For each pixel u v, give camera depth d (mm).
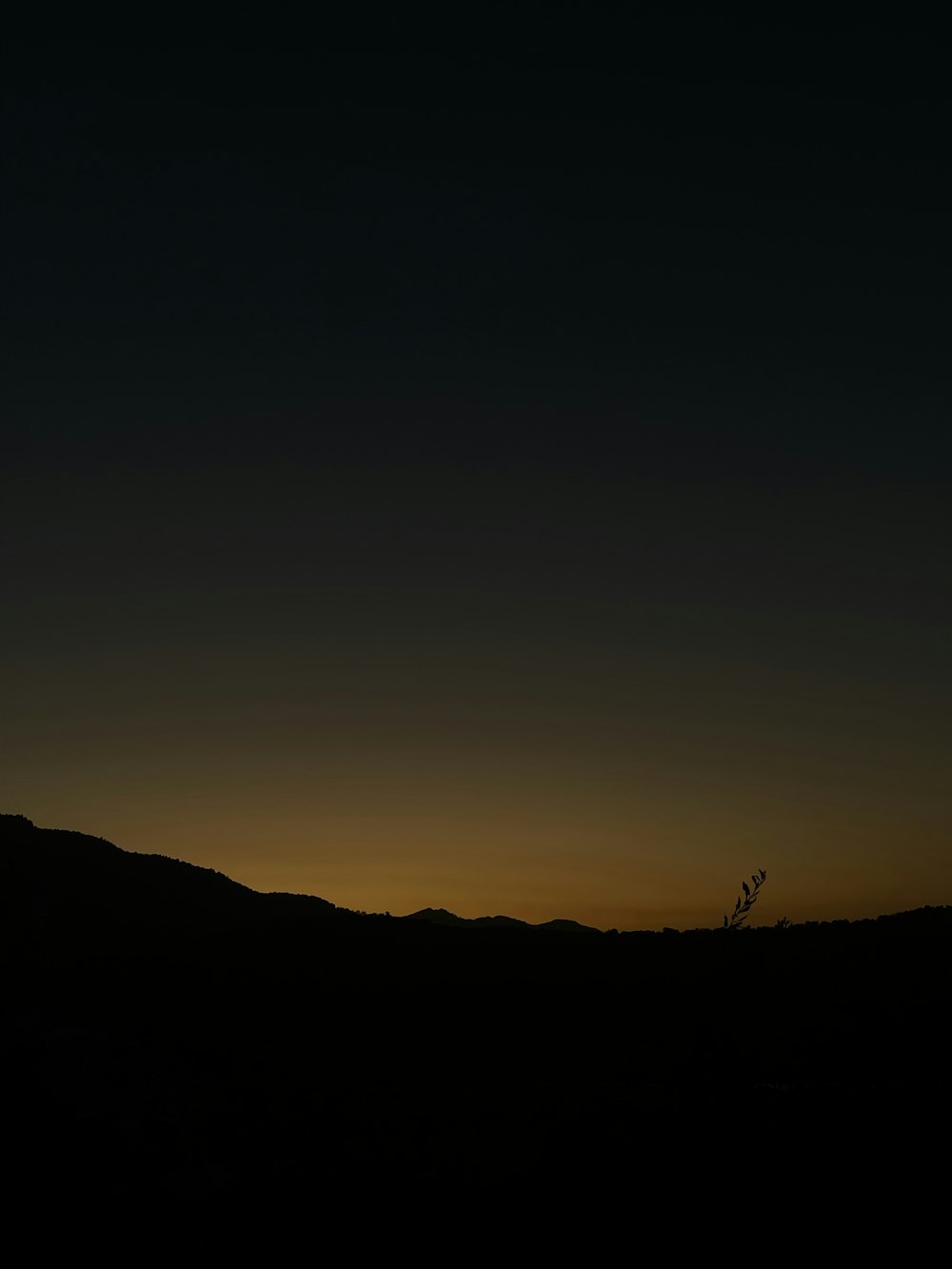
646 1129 21547
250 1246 18047
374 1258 17422
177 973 55906
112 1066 29953
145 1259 17297
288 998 51875
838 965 44562
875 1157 18141
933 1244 15695
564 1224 18281
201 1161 23266
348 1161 23297
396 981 54031
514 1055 40219
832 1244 16062
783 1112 19562
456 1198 20281
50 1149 21328
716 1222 17234
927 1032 33219
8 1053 27562
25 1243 17281
